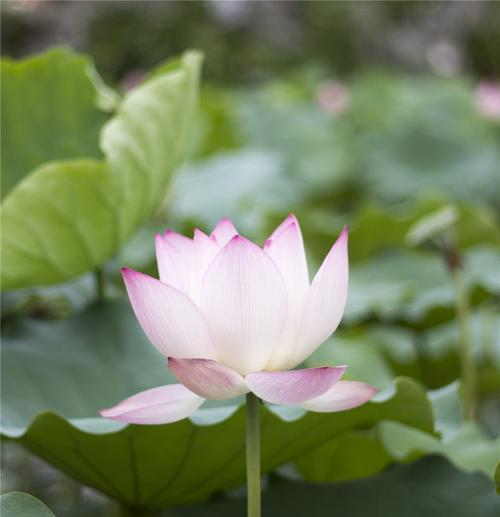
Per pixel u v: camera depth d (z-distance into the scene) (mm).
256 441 1689
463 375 2369
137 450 1859
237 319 1651
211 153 5285
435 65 13000
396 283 3113
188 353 1663
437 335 2932
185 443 1855
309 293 1668
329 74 12023
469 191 6707
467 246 3514
